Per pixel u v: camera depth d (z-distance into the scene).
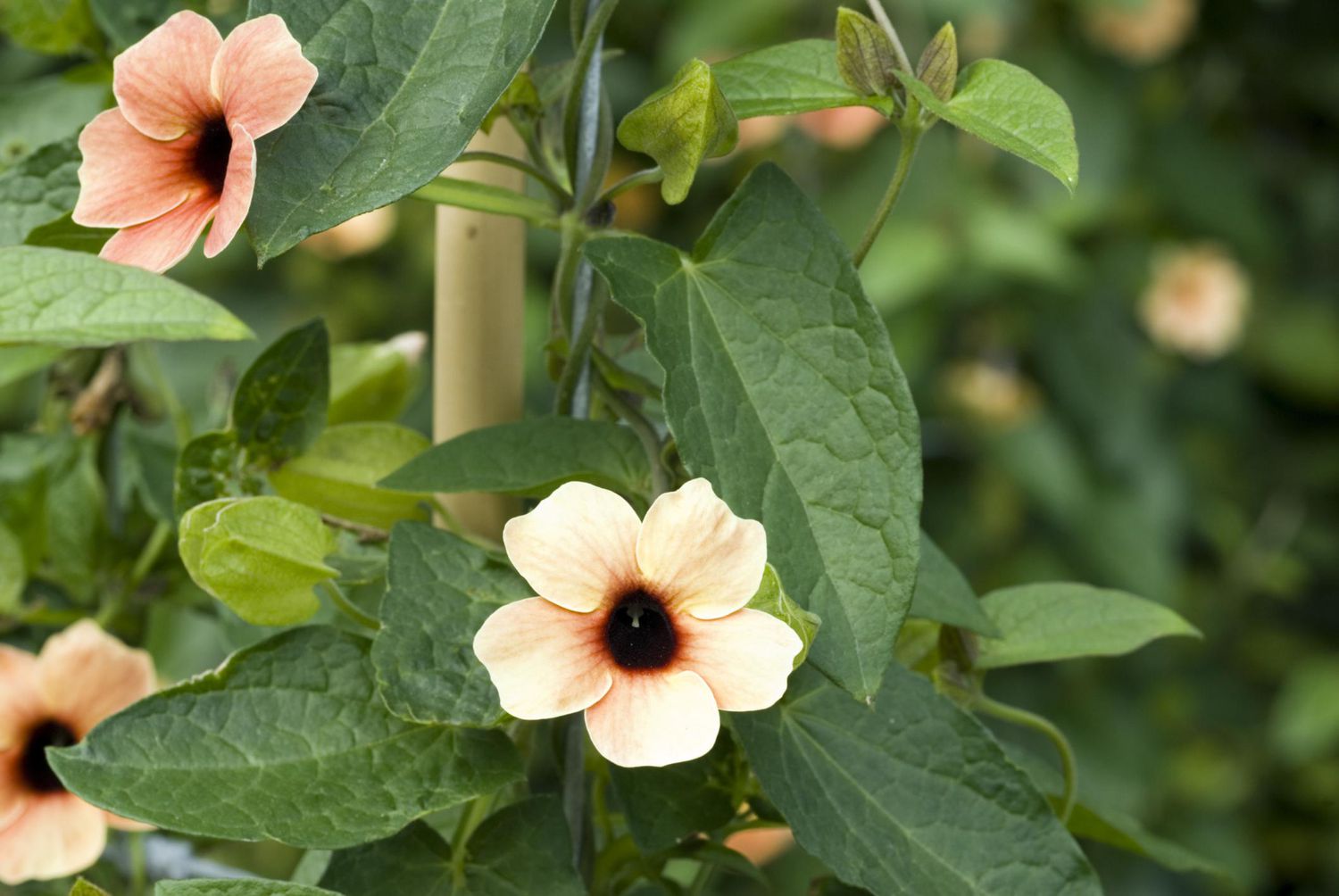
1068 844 0.62
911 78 0.61
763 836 0.73
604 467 0.64
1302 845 1.69
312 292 1.59
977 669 0.67
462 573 0.61
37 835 0.67
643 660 0.59
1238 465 1.77
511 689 0.58
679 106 0.60
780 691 0.59
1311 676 1.60
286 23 0.60
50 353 0.74
